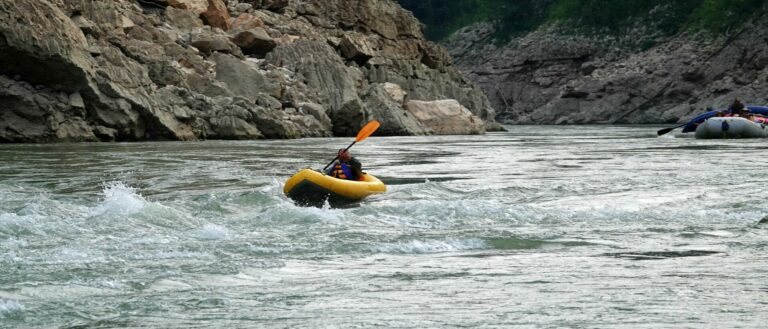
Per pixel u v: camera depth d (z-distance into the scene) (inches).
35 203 901.2
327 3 3855.8
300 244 706.8
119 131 2415.1
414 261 639.1
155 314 477.1
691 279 562.9
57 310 483.8
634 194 1075.9
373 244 705.0
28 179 1286.9
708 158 1755.7
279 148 2144.4
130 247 686.5
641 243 710.5
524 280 565.0
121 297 517.0
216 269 598.2
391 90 3501.5
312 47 3265.3
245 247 690.8
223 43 3011.8
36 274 576.4
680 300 502.6
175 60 2787.9
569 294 521.7
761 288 533.3
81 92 2340.1
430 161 1756.9
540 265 619.5
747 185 1163.9
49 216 823.7
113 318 469.4
